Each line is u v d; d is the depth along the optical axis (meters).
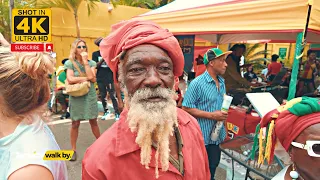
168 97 0.93
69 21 7.79
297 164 1.07
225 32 3.06
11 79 0.86
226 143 2.10
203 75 2.34
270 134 1.20
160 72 0.94
